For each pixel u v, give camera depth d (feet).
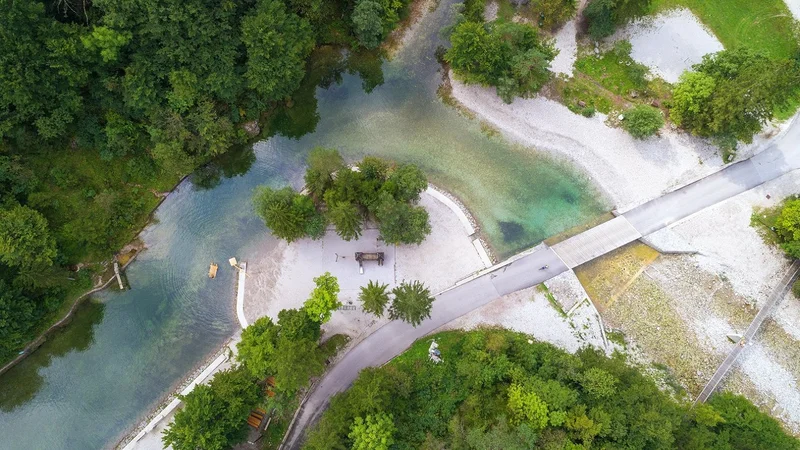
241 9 164.45
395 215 154.71
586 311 168.35
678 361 165.07
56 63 146.51
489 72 174.29
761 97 154.92
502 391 149.18
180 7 149.18
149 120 171.83
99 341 173.06
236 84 168.55
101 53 150.00
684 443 141.49
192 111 169.27
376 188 164.35
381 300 152.35
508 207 181.47
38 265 155.22
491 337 159.43
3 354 160.25
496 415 144.46
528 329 168.14
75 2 151.94
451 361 163.84
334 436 136.67
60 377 170.60
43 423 167.73
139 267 177.68
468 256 175.73
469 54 169.99
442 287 173.58
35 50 142.82
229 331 172.76
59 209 168.86
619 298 172.35
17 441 166.71
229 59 162.71
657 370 165.37
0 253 147.02
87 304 174.29
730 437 145.48
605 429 136.87
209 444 137.69
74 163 171.83
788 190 175.94
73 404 168.76
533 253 174.91
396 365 163.43
